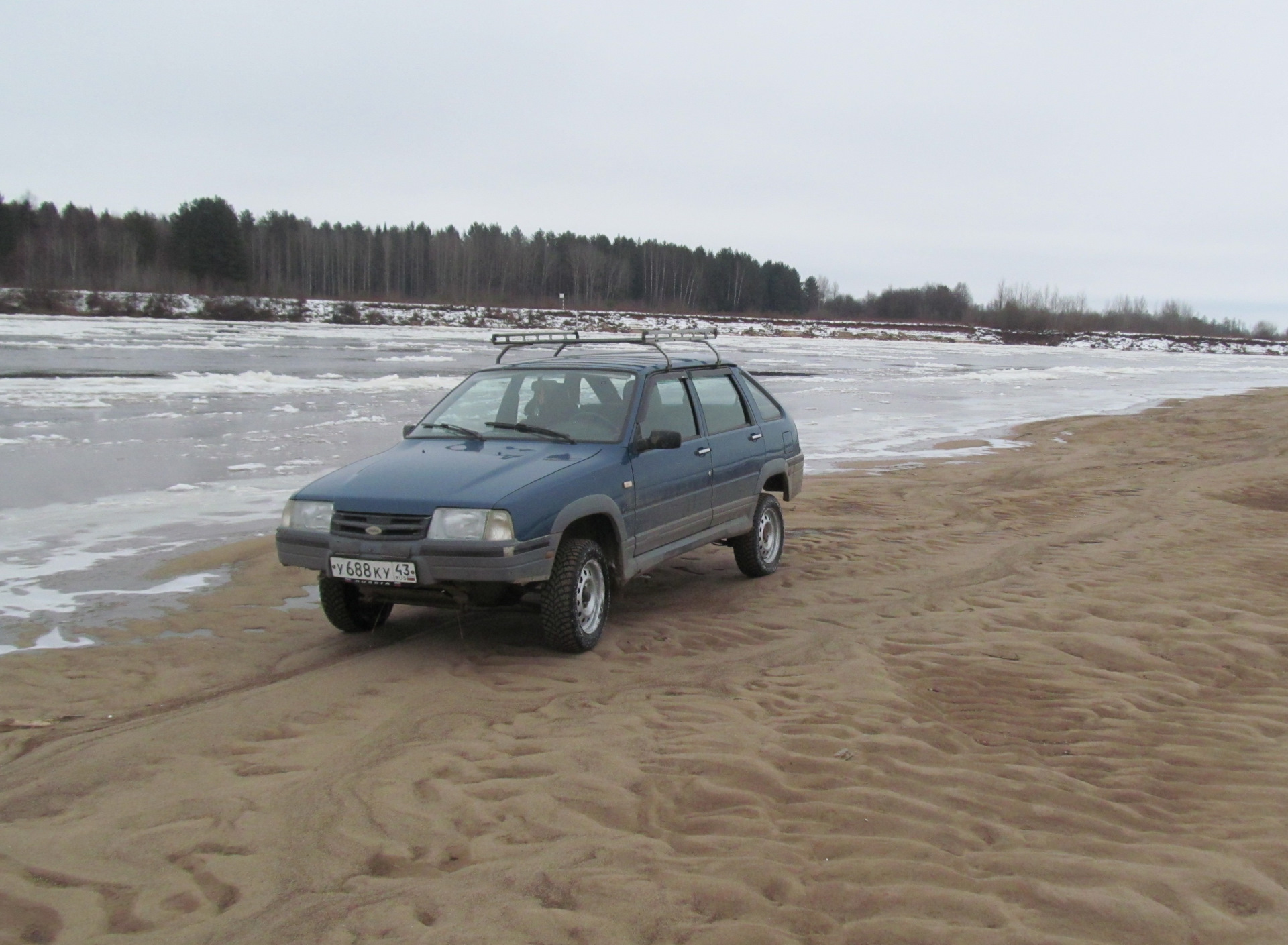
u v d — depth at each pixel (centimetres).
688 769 415
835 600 718
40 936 298
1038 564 831
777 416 843
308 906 311
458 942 288
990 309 12462
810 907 306
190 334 4797
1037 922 296
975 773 409
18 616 666
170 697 521
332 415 1839
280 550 586
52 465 1268
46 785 407
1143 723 473
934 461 1523
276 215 11831
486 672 557
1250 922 296
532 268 11794
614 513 607
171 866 340
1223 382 3778
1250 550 876
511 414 674
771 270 13950
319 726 474
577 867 332
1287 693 520
